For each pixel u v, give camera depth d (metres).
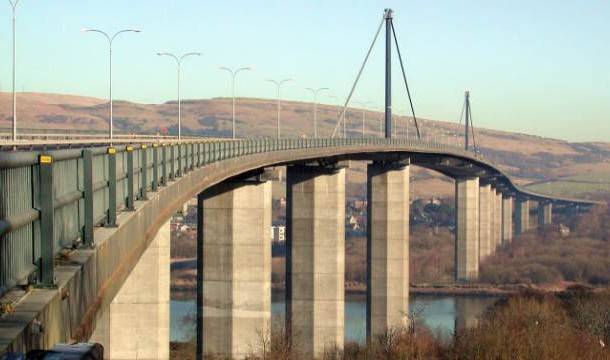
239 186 101.50
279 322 118.38
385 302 149.25
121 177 32.66
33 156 17.69
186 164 61.03
